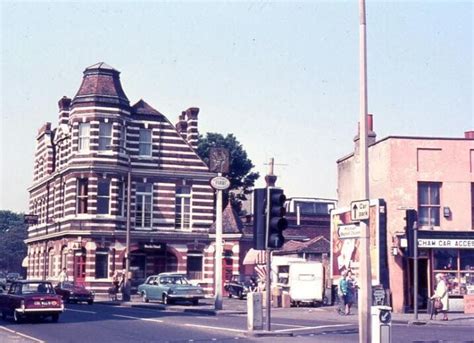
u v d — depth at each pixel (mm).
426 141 38844
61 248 59688
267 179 63562
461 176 38719
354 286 37500
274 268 48625
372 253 38531
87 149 57594
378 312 16578
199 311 36875
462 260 38125
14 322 29109
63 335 23562
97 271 57062
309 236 73812
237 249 61438
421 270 38000
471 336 23875
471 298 36281
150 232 59594
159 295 44781
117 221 57719
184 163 61969
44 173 68938
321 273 43125
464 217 38469
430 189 38812
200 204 61906
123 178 58656
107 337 22859
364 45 18953
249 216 72625
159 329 25734
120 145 58500
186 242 61000
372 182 40750
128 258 48031
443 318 32188
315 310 39250
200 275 61375
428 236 37312
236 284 56656
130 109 60250
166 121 61875
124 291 47719
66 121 63438
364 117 18703
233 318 32062
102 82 58594
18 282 30203
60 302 29375
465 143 38938
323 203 81562
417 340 22266
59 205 61500
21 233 149875
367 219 18078
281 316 34375
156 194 60719
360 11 18984
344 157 45531
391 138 38688
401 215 38031
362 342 17672
